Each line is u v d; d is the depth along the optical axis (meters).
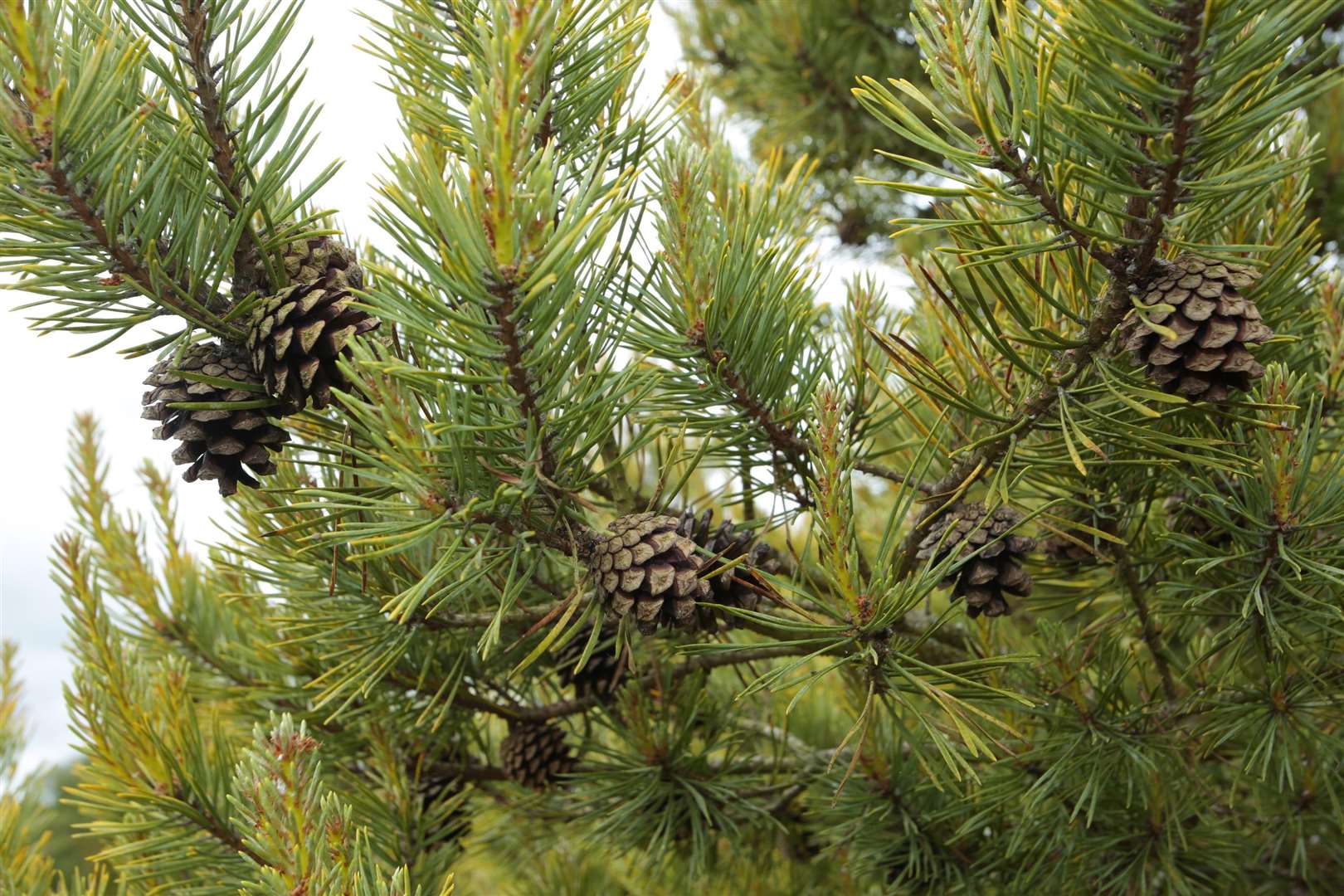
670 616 0.57
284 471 0.66
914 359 0.64
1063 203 0.54
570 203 0.55
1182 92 0.52
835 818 0.75
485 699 0.72
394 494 0.58
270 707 0.74
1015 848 0.68
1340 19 1.28
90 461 0.81
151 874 0.67
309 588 0.66
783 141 1.52
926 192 0.55
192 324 0.57
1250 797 0.76
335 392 0.55
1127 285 0.56
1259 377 0.56
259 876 0.58
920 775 0.73
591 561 0.58
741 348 0.64
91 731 0.68
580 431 0.57
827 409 0.58
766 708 0.86
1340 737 0.68
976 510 0.62
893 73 1.43
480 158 0.52
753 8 1.57
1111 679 0.68
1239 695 0.66
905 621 0.71
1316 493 0.62
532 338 0.55
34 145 0.53
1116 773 0.69
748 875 0.90
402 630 0.64
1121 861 0.70
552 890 0.94
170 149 0.55
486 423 0.56
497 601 0.67
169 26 0.57
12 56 0.52
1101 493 0.66
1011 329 0.67
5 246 0.55
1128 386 0.57
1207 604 0.67
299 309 0.56
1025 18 0.53
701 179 0.64
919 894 0.74
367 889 0.56
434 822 0.72
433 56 0.63
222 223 0.58
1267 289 0.65
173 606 0.81
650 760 0.72
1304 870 0.72
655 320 0.64
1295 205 0.65
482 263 0.53
